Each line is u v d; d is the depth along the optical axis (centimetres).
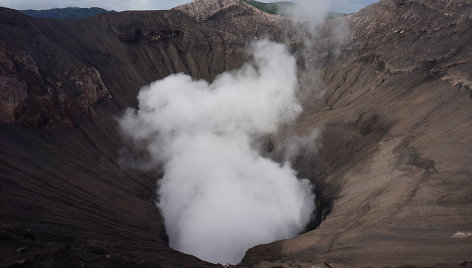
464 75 9550
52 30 12019
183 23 16512
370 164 9000
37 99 9056
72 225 6100
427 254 4950
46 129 9050
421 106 9919
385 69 12862
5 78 8412
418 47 12312
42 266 3472
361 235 5934
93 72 11862
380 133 10044
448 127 8475
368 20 15350
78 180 8162
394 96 11238
